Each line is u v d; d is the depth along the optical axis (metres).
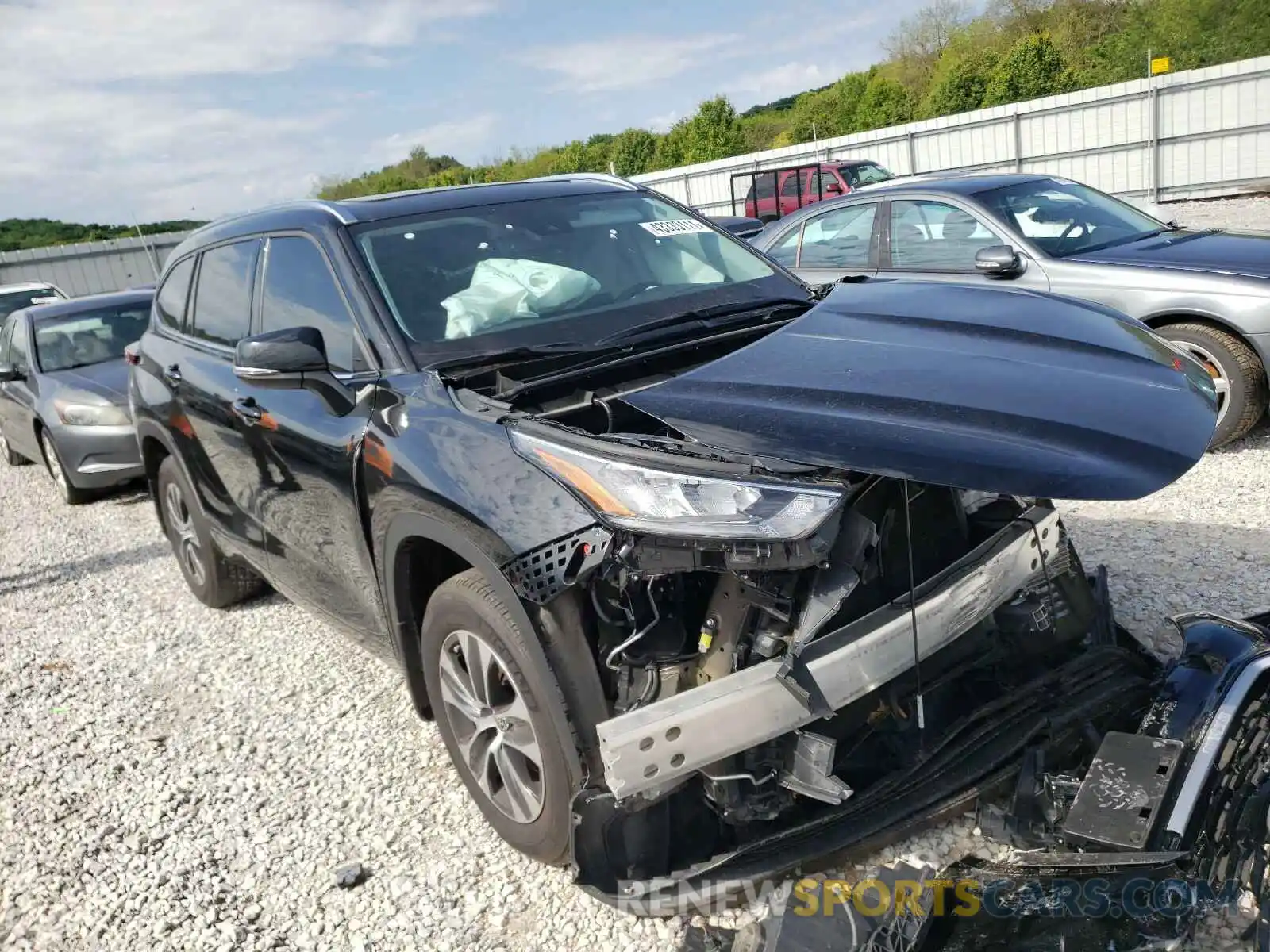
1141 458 2.01
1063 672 2.70
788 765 2.25
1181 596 3.68
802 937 1.95
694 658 2.28
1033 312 2.85
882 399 2.29
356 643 3.52
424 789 3.18
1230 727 2.12
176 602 5.31
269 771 3.42
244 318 3.81
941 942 1.92
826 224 7.27
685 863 2.35
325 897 2.73
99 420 7.43
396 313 3.01
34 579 6.16
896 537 2.48
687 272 3.54
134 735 3.83
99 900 2.86
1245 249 5.65
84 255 26.62
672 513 2.04
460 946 2.46
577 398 2.70
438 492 2.46
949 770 2.40
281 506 3.53
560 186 3.84
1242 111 17.52
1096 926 1.87
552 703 2.24
